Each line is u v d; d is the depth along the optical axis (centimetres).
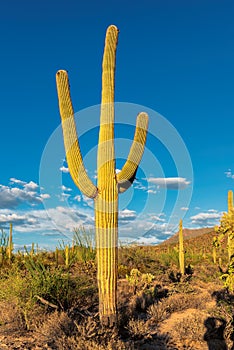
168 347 708
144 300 995
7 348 664
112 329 730
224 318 809
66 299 890
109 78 816
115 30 827
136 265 1836
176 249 2017
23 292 852
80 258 1579
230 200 1288
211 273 1688
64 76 784
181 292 1227
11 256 1529
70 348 645
